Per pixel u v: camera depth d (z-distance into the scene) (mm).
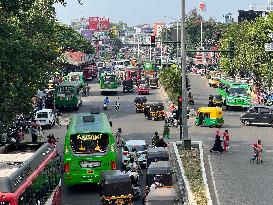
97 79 127812
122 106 74500
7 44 35281
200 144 38375
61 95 69000
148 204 24031
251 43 83812
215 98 71938
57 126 56719
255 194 29250
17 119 48969
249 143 46000
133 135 49781
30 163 19594
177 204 24109
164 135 47688
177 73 75625
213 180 32531
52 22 61656
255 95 83625
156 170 28594
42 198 21016
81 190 30828
